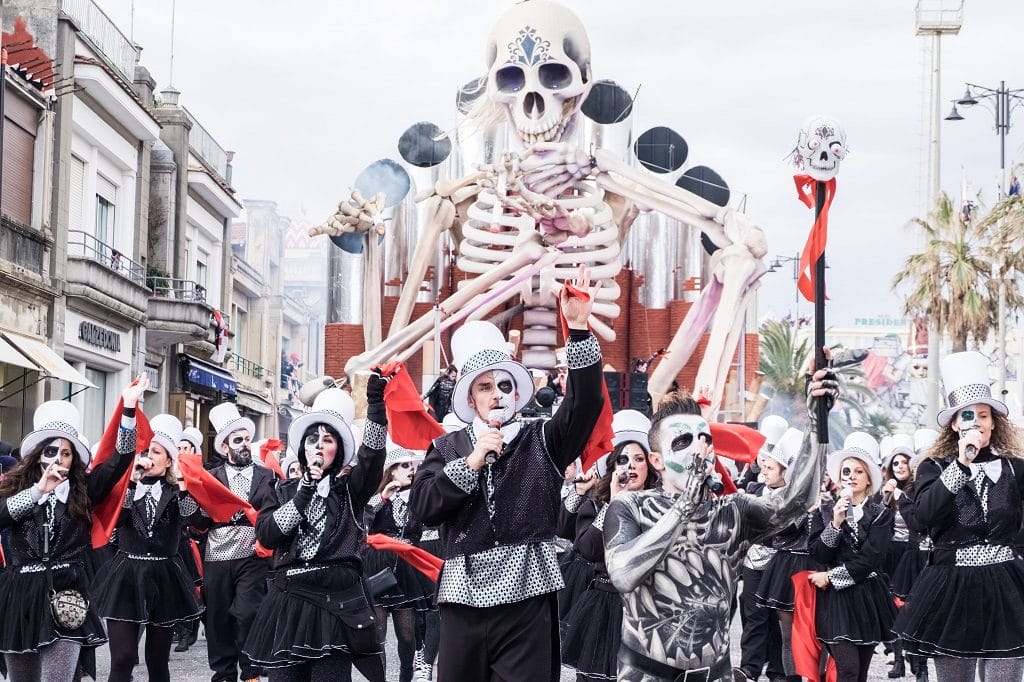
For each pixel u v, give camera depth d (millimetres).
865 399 110000
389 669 12859
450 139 44031
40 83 25266
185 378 36000
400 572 11664
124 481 8562
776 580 10938
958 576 8078
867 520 9531
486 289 41406
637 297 44875
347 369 41188
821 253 5777
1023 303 37312
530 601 6094
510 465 6117
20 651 8164
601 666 8641
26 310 24703
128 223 31188
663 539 5477
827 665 9820
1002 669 8070
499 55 42500
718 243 42688
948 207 37844
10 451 14008
